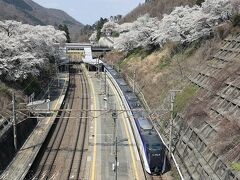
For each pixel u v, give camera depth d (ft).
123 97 172.45
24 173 90.89
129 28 303.48
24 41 178.50
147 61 210.38
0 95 131.34
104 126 138.31
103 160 103.96
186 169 88.74
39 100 170.91
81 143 120.88
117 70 260.62
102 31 477.77
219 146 79.30
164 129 120.37
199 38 160.97
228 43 126.52
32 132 128.26
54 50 249.34
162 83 158.30
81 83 247.29
